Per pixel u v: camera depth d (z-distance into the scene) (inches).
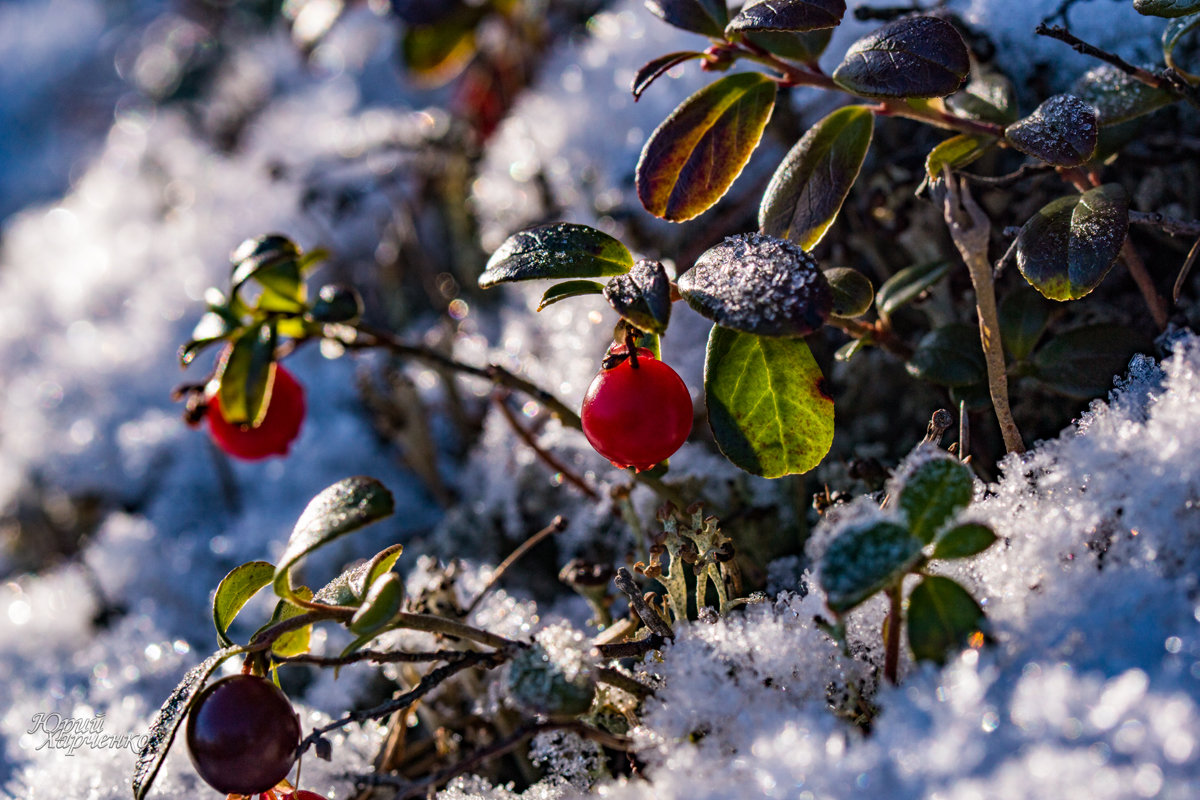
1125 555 7.8
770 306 7.7
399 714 8.8
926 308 9.4
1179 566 7.7
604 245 8.2
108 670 10.0
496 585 10.0
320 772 8.7
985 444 9.0
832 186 8.3
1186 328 8.4
